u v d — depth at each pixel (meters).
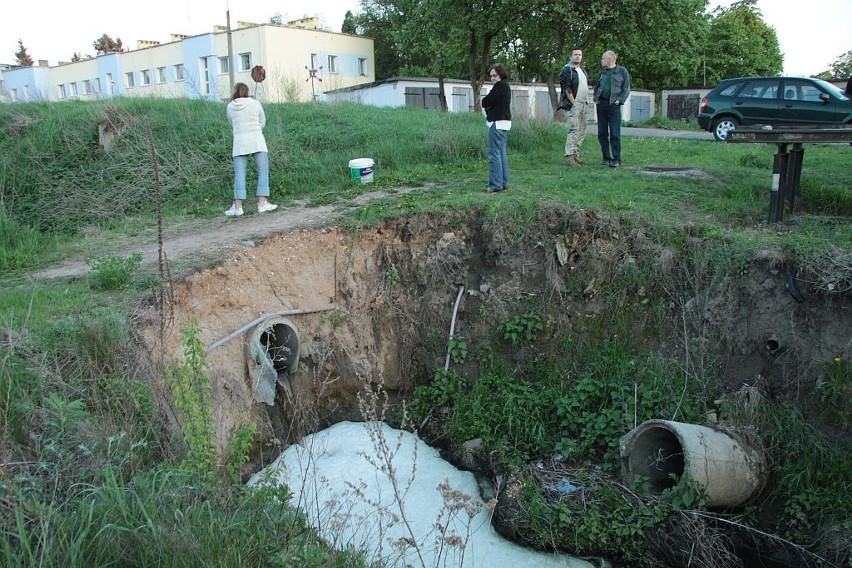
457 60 27.17
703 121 15.44
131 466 4.20
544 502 5.96
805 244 6.52
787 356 6.34
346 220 8.12
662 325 6.99
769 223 7.50
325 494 5.99
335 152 11.33
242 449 4.81
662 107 32.84
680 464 6.24
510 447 6.77
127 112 11.72
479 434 7.02
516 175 9.85
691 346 6.79
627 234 7.32
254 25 34.91
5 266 7.77
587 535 5.70
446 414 7.48
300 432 6.93
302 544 4.10
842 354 6.07
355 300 7.96
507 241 7.74
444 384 7.63
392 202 8.66
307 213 8.74
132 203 10.19
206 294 6.64
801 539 5.52
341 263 7.93
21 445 4.06
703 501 5.52
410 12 28.80
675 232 7.14
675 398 6.49
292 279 7.53
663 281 7.05
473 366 7.72
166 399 4.80
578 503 6.00
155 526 3.55
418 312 8.02
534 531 5.80
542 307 7.52
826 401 6.05
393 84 29.72
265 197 9.17
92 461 4.05
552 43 27.38
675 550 5.52
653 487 5.98
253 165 10.52
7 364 4.43
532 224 7.66
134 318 5.70
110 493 3.68
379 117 13.11
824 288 6.17
